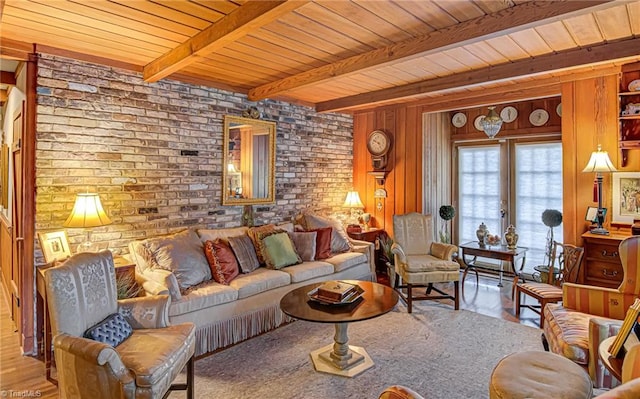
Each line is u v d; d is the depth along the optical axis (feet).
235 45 10.19
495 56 11.06
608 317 8.47
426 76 13.19
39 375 8.88
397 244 14.40
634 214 11.43
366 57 10.70
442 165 18.52
